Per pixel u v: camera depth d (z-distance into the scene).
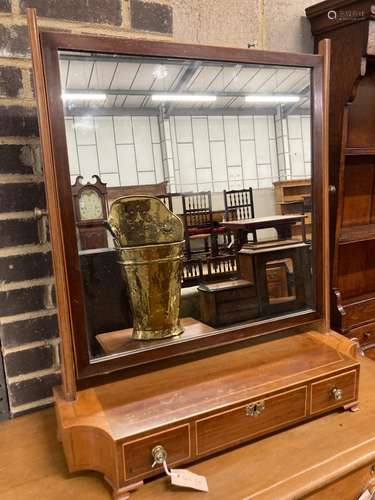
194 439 0.69
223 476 0.67
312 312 0.95
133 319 0.79
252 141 0.87
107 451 0.64
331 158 1.13
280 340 0.95
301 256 0.94
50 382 0.91
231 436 0.72
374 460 0.71
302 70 0.87
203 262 0.86
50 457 0.74
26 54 0.82
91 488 0.66
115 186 0.75
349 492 0.71
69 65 0.68
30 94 0.83
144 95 0.77
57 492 0.65
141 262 0.79
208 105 0.83
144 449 0.65
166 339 0.82
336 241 1.16
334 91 1.09
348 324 1.24
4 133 0.82
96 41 0.69
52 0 0.82
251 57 0.82
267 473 0.67
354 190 1.38
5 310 0.86
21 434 0.81
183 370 0.82
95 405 0.71
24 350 0.88
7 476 0.69
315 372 0.80
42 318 0.89
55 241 0.70
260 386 0.76
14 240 0.85
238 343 0.94
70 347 0.72
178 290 0.84
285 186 0.90
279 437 0.76
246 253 0.89
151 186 0.79
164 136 0.79
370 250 1.41
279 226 0.91
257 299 0.91
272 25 1.08
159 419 0.67
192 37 0.98
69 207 0.70
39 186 0.86
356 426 0.79
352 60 1.04
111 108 0.73
